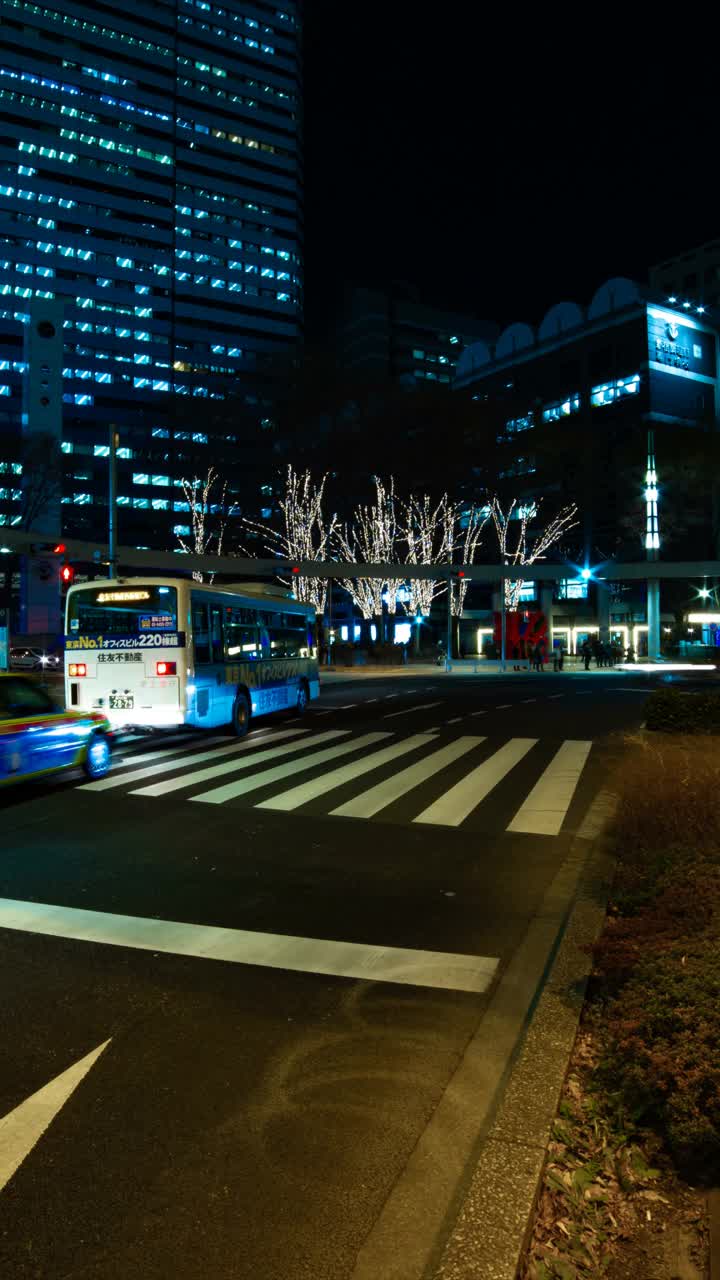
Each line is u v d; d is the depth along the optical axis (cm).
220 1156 295
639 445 6081
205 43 10844
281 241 11200
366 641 5744
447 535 5653
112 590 1360
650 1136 295
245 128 11050
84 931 529
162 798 959
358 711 1991
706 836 627
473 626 6662
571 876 647
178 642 1334
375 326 10988
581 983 424
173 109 10569
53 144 9744
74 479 9425
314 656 1991
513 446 6347
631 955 415
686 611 5922
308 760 1221
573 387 6781
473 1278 232
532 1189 266
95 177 9981
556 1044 363
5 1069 359
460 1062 361
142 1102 331
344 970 466
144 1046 378
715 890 494
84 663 1367
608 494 6341
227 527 7819
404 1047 376
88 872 665
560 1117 314
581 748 1307
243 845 748
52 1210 268
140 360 10038
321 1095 336
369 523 5844
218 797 961
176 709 1329
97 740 1090
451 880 640
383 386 6256
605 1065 330
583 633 6406
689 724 1255
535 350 7131
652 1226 260
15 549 2297
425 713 1911
